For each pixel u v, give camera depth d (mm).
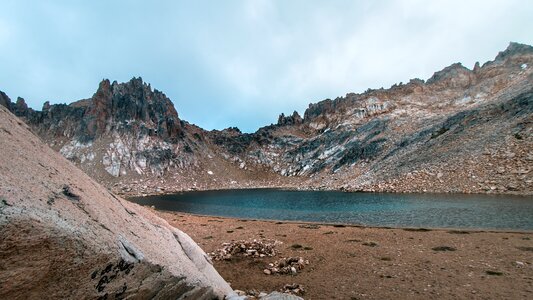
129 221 9297
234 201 92438
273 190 142250
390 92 197000
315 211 57125
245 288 15891
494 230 30297
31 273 5293
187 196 120125
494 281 15133
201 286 9906
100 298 6535
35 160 7434
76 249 5922
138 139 194750
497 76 148000
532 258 18969
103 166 173750
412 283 15578
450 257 20125
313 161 184375
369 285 15672
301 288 15352
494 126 78688
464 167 68250
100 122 196625
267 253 22719
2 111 8219
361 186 91250
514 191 52000
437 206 48625
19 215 5109
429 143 94812
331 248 24422
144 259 7504
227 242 27797
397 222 39531
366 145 137250
